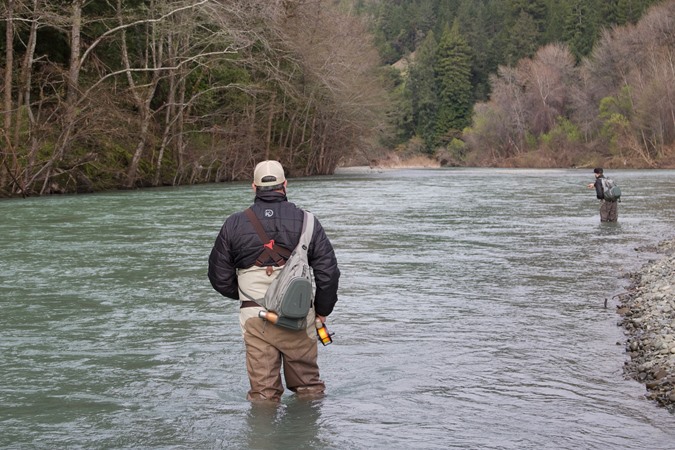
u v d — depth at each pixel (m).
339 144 66.25
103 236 16.17
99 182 36.09
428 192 35.41
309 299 5.35
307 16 52.06
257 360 5.52
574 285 10.62
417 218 21.14
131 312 8.75
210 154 47.16
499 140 117.62
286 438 4.87
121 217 20.86
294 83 55.50
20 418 5.28
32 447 4.75
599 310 8.93
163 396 5.76
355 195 32.75
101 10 39.19
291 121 58.78
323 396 5.73
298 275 5.32
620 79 101.50
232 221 5.49
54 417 5.30
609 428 5.07
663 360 6.53
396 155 132.88
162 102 46.28
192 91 47.06
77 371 6.43
